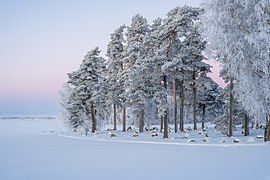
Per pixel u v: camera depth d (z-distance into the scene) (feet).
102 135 144.97
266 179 34.55
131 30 154.81
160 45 122.83
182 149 74.23
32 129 263.70
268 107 77.30
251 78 77.92
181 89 135.13
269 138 80.28
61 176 41.55
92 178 39.52
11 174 44.01
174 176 39.01
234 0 79.00
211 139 98.78
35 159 61.52
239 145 77.05
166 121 111.86
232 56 80.28
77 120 177.37
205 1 83.25
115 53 167.53
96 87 164.76
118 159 58.49
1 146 94.79
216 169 43.16
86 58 171.73
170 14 121.39
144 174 41.27
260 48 74.33
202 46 130.21
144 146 86.33
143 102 132.26
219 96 133.28
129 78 132.67
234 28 80.64
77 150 79.05
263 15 75.15
